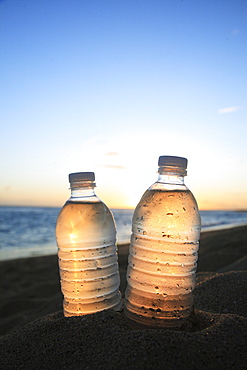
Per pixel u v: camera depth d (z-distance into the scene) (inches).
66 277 13.2
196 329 10.6
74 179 13.9
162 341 8.7
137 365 7.9
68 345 9.8
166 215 11.1
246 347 8.7
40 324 12.0
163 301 10.6
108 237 13.3
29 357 9.8
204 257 36.9
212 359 8.1
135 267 11.2
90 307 12.8
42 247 80.1
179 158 11.5
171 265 10.9
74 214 13.4
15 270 43.5
